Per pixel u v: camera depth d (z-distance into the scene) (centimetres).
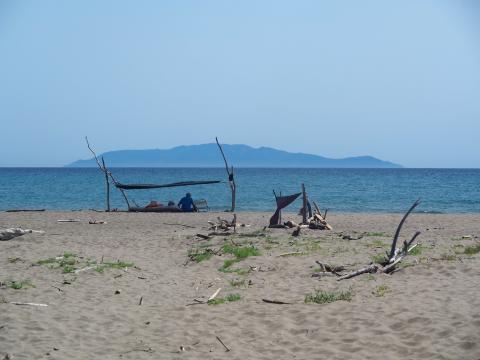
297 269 1384
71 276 1338
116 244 1889
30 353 817
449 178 10875
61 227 2517
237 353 817
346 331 876
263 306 1048
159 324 966
